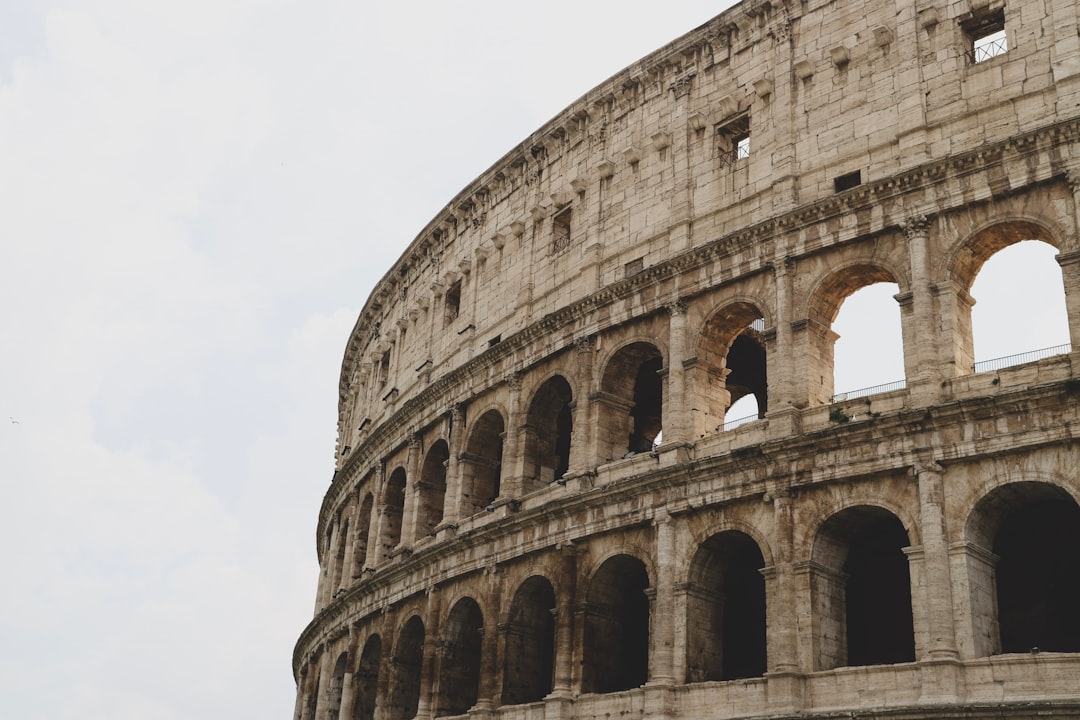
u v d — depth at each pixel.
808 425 55.41
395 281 98.12
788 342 57.62
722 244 61.62
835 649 52.31
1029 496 49.12
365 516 92.75
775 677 51.16
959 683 46.34
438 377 83.06
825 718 48.72
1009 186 52.16
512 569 67.62
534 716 61.81
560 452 76.19
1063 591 51.03
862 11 61.38
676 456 59.69
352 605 85.75
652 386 76.12
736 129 66.38
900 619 55.81
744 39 66.88
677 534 58.06
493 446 77.94
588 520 62.62
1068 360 48.59
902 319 53.62
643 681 63.66
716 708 53.34
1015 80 54.47
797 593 52.47
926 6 58.56
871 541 56.75
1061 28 53.62
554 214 75.94
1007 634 51.75
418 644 77.81
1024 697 44.81
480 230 84.44
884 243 55.88
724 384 62.72
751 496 55.41
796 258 58.84
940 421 50.03
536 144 78.88
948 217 54.03
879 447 51.69
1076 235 49.84
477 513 72.44
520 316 75.44
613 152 72.94
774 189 61.34
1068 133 51.00
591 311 68.38
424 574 74.88
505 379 74.12
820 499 53.28
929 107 56.81
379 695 76.88
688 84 69.19
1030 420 47.94
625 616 63.66
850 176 58.81
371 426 96.31
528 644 67.19
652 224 68.06
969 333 53.66
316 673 98.62
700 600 57.22
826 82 61.69
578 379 67.94
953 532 48.91
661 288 64.62
